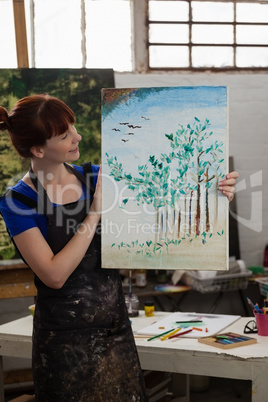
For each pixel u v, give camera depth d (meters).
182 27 4.45
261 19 4.57
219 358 2.28
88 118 3.91
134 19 4.36
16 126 1.70
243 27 4.54
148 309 2.96
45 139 1.70
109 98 1.84
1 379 2.73
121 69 4.41
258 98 4.53
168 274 4.31
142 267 1.83
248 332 2.56
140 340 2.48
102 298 1.86
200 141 1.79
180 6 4.43
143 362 2.43
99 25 4.34
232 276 3.91
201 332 2.56
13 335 2.65
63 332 1.82
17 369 4.17
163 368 2.39
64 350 1.81
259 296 4.56
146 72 4.41
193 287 3.96
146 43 4.39
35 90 3.83
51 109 1.68
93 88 3.92
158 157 1.82
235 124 4.51
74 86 3.88
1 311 4.14
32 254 1.72
